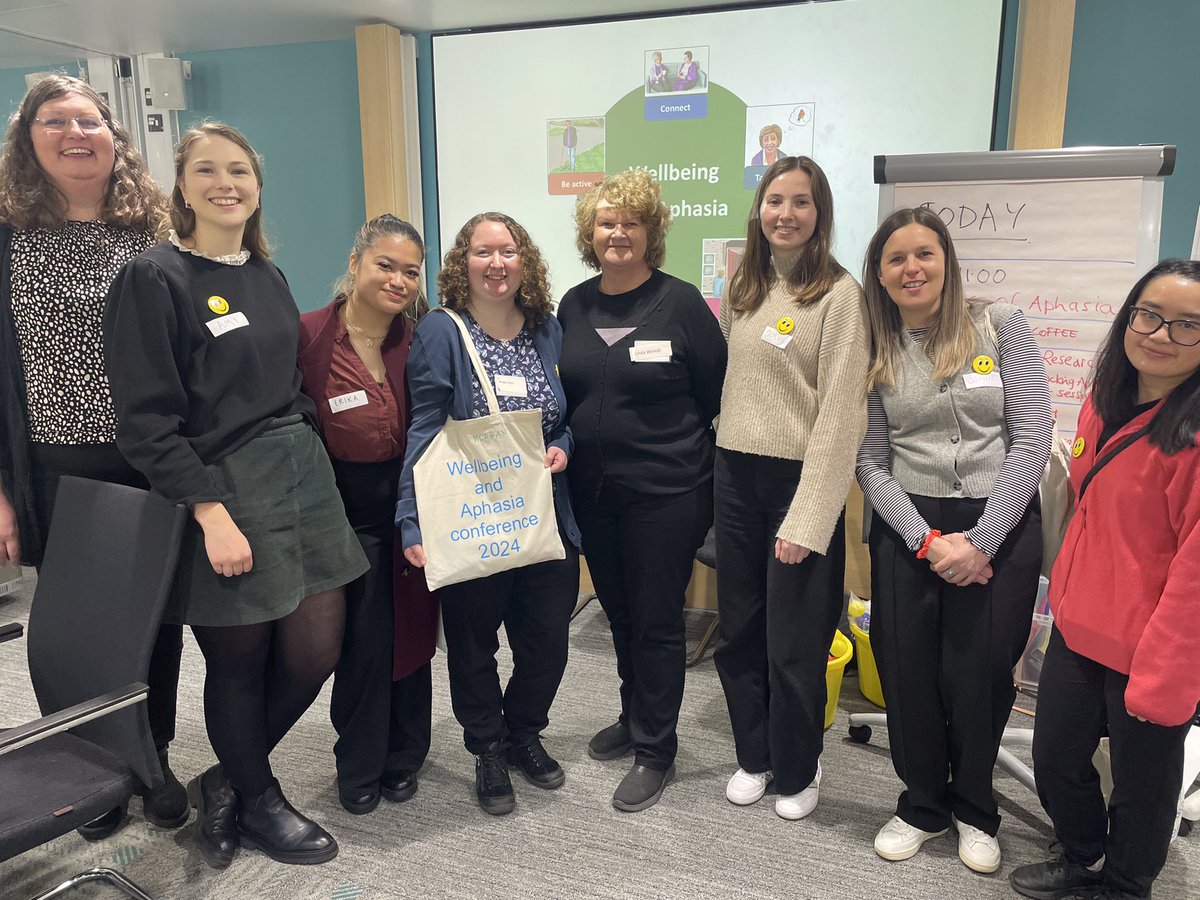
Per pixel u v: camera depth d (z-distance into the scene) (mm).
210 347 1551
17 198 1677
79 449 1758
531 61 3500
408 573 1885
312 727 2381
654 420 1837
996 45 2973
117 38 3670
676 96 3357
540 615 1965
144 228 1835
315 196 3941
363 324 1771
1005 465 1613
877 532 1765
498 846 1866
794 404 1744
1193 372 1342
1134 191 2064
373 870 1785
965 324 1655
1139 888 1549
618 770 2170
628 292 1854
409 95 3680
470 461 1781
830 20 3123
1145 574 1390
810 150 3252
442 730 2377
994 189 2168
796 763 1925
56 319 1697
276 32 3609
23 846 1316
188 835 1912
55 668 1591
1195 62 2834
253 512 1580
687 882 1752
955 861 1815
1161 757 1431
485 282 1777
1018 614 1648
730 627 1943
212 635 1639
